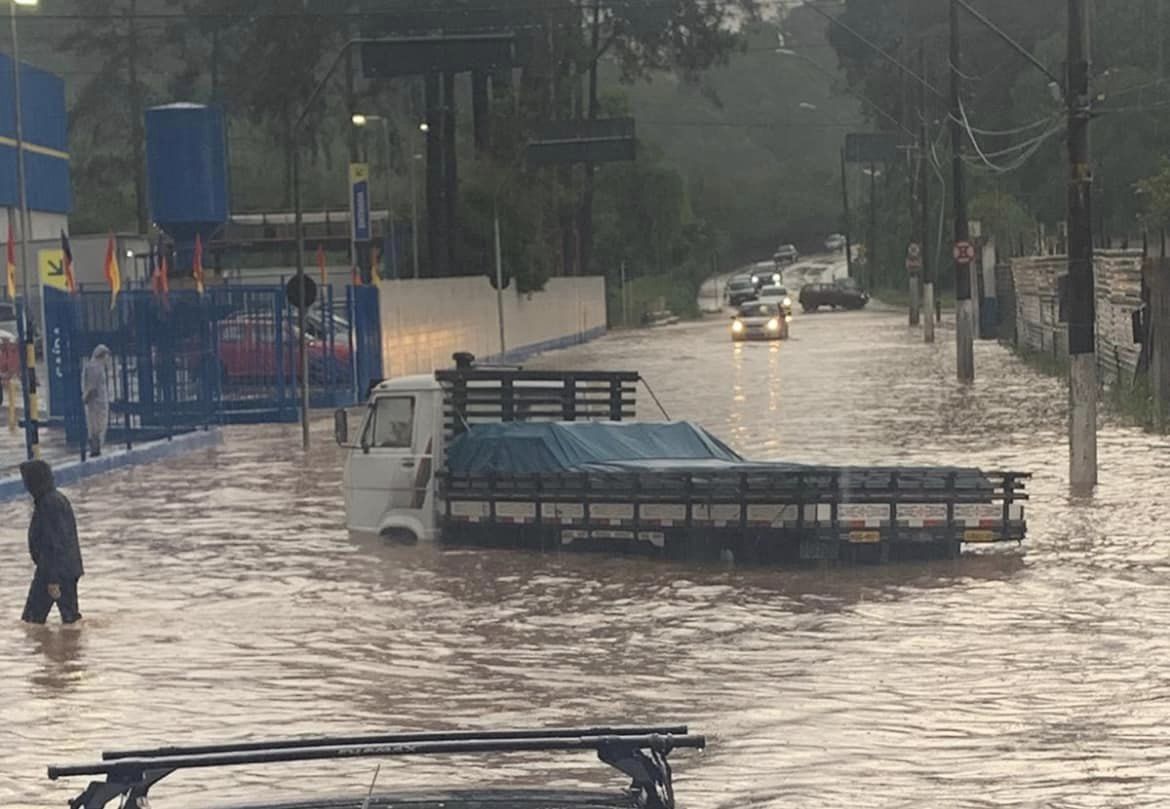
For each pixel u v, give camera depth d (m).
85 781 13.52
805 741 14.01
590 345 102.94
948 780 12.77
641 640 18.56
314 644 18.77
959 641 17.95
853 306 137.00
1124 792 12.38
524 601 21.12
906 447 36.53
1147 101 115.00
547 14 115.44
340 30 110.88
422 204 120.44
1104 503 27.94
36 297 77.38
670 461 25.66
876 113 162.12
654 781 5.44
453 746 5.60
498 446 25.41
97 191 151.12
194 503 32.75
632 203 167.88
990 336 84.50
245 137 164.75
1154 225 79.38
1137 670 16.36
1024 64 143.25
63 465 38.03
